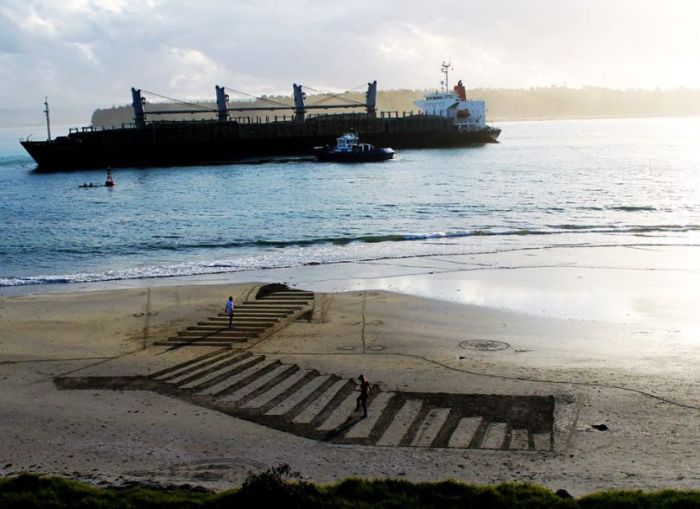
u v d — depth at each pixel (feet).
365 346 119.03
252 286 164.14
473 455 77.97
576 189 359.46
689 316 136.46
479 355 113.19
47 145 599.57
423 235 235.81
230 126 652.48
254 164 579.48
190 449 79.92
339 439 82.48
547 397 93.50
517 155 620.90
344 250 217.36
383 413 89.71
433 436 83.05
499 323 133.08
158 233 260.62
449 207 307.37
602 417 87.25
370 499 65.41
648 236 227.40
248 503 63.52
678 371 103.60
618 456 77.00
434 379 101.40
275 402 93.86
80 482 69.97
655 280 167.53
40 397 96.07
